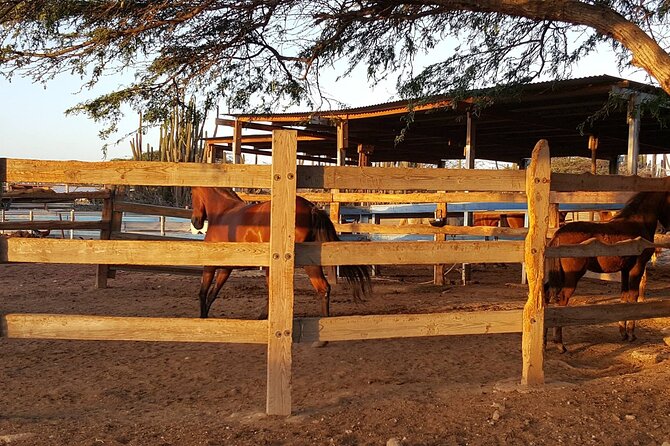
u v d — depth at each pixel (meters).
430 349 7.22
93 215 24.58
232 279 13.08
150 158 24.62
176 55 7.94
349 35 8.51
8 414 4.87
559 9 6.36
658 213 7.23
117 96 7.36
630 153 11.58
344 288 12.07
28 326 4.65
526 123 15.55
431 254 5.14
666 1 6.61
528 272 5.39
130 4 6.82
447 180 5.20
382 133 18.72
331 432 4.30
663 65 5.74
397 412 4.70
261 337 4.73
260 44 8.27
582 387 5.35
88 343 7.50
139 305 9.90
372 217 15.32
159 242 4.66
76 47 6.80
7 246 4.60
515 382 5.50
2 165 4.55
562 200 10.30
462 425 4.44
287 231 4.64
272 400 4.68
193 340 4.71
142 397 5.46
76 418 4.73
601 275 11.66
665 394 5.10
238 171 4.69
